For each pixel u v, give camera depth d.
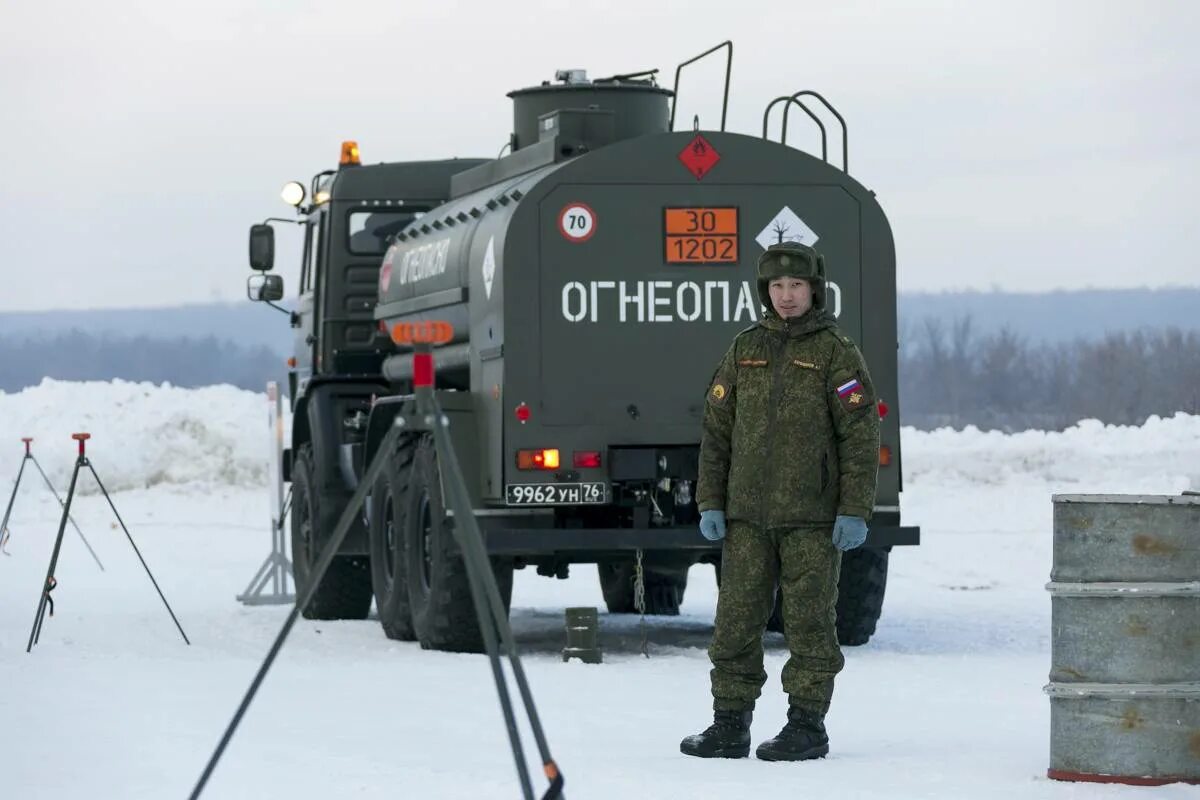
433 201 19.59
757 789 7.84
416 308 16.89
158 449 40.19
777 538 8.85
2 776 8.45
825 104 15.12
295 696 11.44
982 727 9.88
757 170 14.58
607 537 14.05
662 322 14.41
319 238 19.59
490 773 8.34
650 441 14.36
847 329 14.61
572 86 16.28
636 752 9.02
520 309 14.26
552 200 14.33
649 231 14.43
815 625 8.79
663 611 18.92
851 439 8.74
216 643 15.24
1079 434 37.84
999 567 23.09
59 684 12.09
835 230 14.63
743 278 14.52
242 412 43.00
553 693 11.56
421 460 15.05
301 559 19.47
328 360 19.27
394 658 14.06
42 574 23.45
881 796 7.67
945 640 15.19
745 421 8.87
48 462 39.28
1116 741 7.96
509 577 14.68
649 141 14.45
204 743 9.43
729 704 8.89
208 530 31.34
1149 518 7.96
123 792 8.02
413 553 15.17
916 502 31.36
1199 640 7.97
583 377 14.31
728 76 15.55
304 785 8.09
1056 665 8.10
